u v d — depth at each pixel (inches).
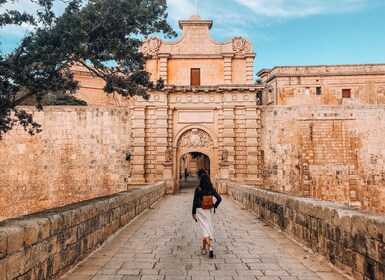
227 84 1102.4
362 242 214.8
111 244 341.1
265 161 1150.3
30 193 1136.2
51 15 473.1
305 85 1489.9
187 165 2442.2
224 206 678.5
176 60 1138.7
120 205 422.0
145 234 393.4
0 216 1127.0
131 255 298.0
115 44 475.5
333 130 1165.1
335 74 1478.8
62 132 1158.3
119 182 1136.2
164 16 517.7
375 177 1146.0
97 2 465.7
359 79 1480.1
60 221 235.8
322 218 279.6
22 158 1146.0
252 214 561.3
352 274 227.8
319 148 1160.2
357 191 1141.1
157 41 1135.6
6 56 454.9
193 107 1132.5
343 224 241.6
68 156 1150.3
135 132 1119.6
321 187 1146.0
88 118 1162.6
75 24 452.8
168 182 1009.5
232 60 1135.0
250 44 1134.4
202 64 1136.2
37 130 622.5
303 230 326.0
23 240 183.9
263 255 297.3
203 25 1150.3
